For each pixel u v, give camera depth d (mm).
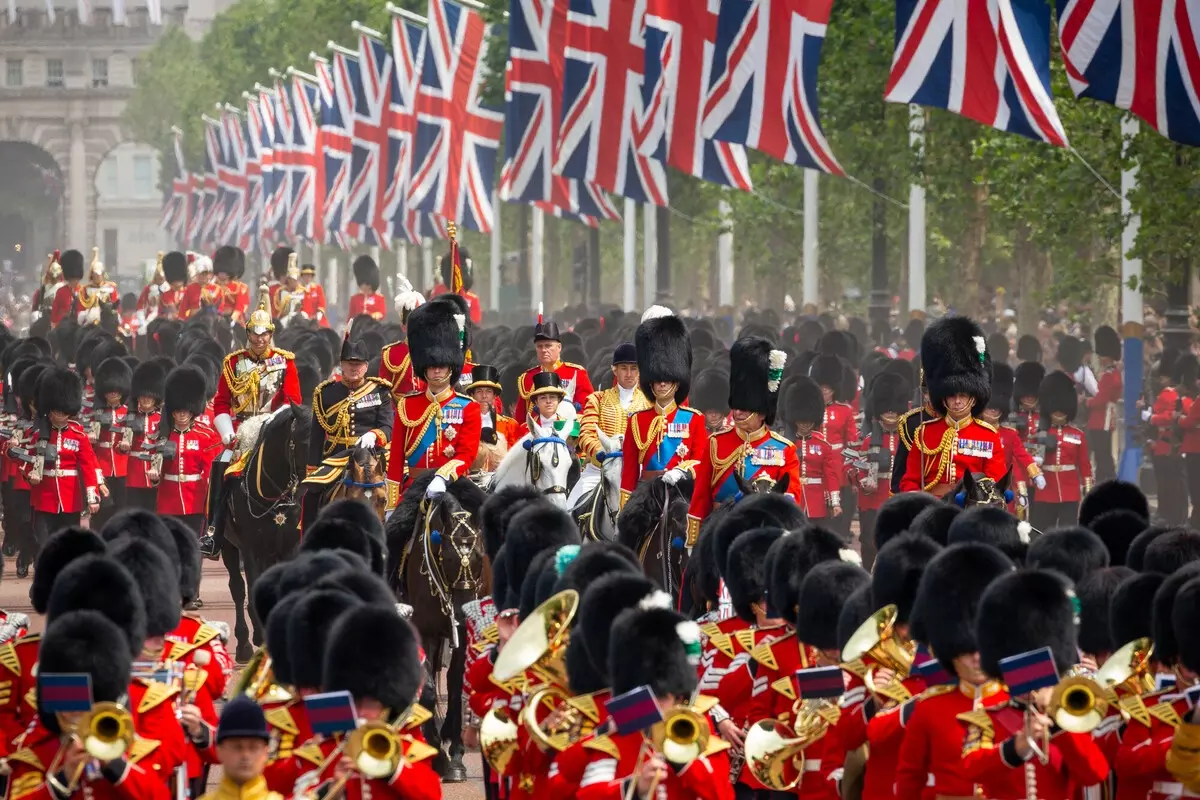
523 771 45312
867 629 43156
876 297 185000
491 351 161000
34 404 116562
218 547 90938
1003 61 107812
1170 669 45469
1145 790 43875
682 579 68125
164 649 47719
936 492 73188
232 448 93375
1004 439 99688
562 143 154750
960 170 167125
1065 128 137125
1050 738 40125
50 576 51312
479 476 78562
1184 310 131000
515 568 53844
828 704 45719
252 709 40188
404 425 75375
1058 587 41406
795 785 46562
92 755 39406
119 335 192750
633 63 153125
